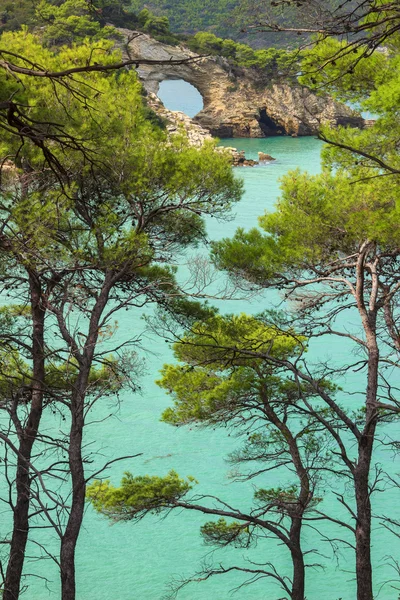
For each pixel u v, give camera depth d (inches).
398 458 1603.1
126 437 1667.1
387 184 597.0
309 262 779.4
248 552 1326.3
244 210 3700.8
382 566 1263.5
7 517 1357.0
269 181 4488.2
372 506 1441.9
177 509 1453.0
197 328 810.8
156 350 2048.5
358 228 669.3
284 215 790.5
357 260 746.8
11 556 657.0
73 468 629.6
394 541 1343.5
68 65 689.6
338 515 1411.2
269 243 805.2
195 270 817.5
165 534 1379.2
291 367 691.4
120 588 1206.9
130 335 2124.8
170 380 816.9
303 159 5487.2
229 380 792.9
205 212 764.0
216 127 6820.9
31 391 713.6
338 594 1205.1
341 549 1330.0
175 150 762.2
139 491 761.0
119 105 705.6
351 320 2278.5
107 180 725.3
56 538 1339.8
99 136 621.6
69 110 618.5
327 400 685.9
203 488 1471.5
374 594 1176.2
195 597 1185.4
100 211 693.9
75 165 634.2
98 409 1793.8
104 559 1294.3
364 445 681.6
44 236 597.6
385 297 741.9
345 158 627.5
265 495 812.6
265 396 787.4
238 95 6865.2
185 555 1316.4
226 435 1692.9
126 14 6633.9
